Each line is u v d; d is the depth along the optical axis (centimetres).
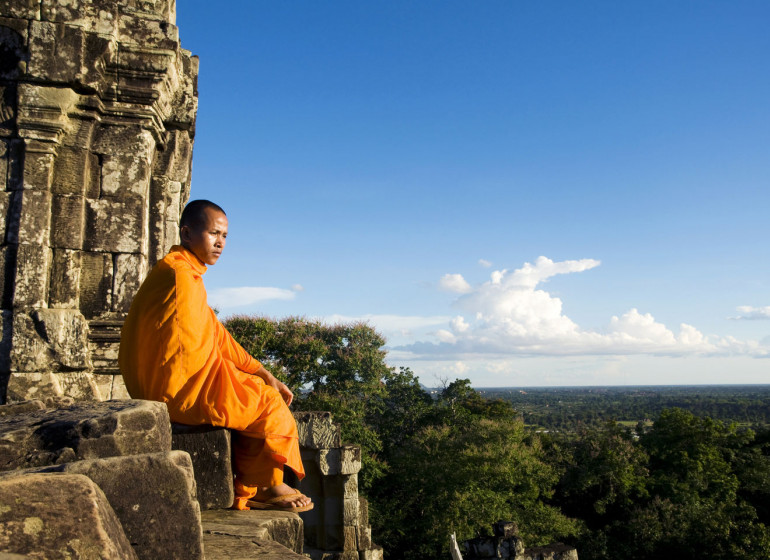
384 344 2767
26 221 548
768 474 3288
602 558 2673
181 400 320
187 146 725
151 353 321
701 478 3072
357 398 2580
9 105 559
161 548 203
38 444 228
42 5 563
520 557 1198
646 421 12144
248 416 334
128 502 201
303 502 356
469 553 1251
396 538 2442
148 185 615
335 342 2684
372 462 2331
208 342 335
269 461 341
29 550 157
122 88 597
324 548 923
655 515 2752
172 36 605
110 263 587
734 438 3662
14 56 559
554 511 2503
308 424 930
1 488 163
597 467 3044
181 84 702
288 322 2595
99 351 571
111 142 598
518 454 2473
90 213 586
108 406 261
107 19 584
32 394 525
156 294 331
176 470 212
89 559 163
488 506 2272
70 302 562
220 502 326
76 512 169
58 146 574
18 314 536
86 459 213
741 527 2744
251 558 249
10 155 559
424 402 3106
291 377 2461
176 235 713
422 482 2412
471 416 2994
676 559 2708
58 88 562
